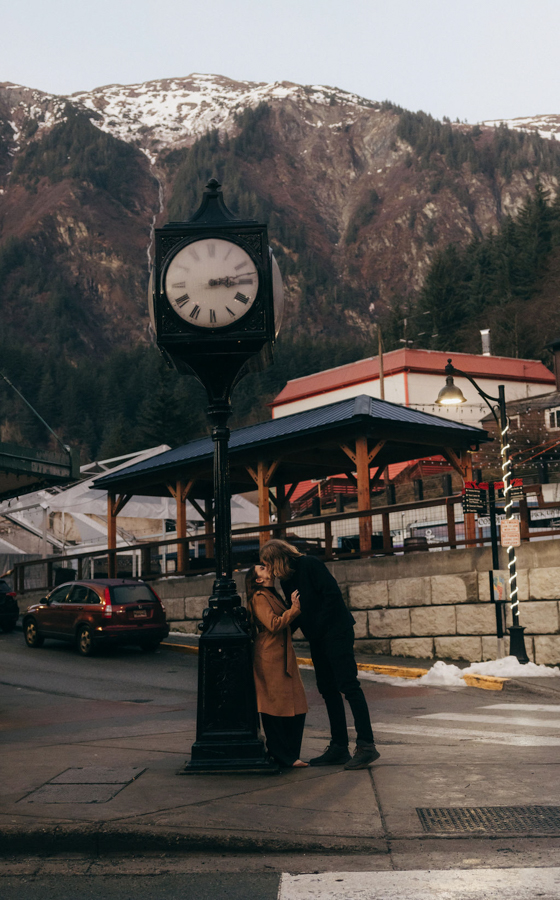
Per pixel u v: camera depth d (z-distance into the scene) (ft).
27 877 15.08
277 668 22.25
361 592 58.80
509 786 19.58
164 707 39.04
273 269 23.52
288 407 236.43
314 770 21.72
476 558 52.90
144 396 551.18
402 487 133.28
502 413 50.70
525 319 315.17
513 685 41.29
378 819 17.03
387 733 28.96
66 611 65.26
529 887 13.64
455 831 16.26
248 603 22.62
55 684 48.75
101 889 14.37
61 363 600.80
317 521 62.54
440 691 42.06
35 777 20.98
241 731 21.43
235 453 72.13
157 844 16.08
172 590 75.00
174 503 111.24
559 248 349.61
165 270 23.06
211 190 23.75
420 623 55.31
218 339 22.82
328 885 14.08
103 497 106.73
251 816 17.17
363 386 216.33
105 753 24.47
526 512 50.65
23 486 84.43
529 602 50.03
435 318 350.84
